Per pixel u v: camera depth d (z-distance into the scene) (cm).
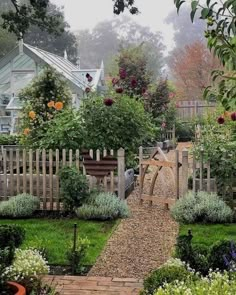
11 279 354
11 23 1029
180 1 276
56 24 1077
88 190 711
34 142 869
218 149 704
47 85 1034
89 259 498
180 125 2044
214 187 700
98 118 883
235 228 618
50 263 480
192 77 2975
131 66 1554
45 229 616
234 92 308
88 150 779
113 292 402
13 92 1677
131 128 917
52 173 730
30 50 1628
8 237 429
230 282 306
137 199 830
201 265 394
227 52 285
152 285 323
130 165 940
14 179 753
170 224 648
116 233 603
